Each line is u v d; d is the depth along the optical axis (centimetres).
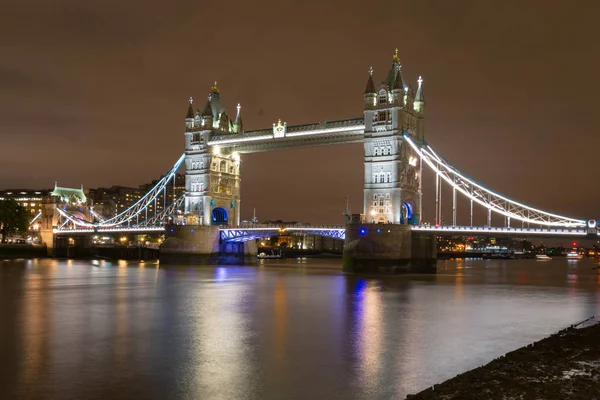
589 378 3161
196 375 3525
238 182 16600
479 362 3850
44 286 9069
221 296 7619
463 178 12056
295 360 3897
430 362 3850
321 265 17212
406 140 12275
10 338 4597
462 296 7756
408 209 12500
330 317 5731
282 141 14375
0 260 18775
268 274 12144
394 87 12244
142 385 3322
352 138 13162
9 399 3078
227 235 15512
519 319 5659
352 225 11988
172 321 5456
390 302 6988
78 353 4072
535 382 3086
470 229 11525
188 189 15888
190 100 16188
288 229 14338
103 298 7350
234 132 16300
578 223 10700
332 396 3148
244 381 3409
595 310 6384
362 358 3953
